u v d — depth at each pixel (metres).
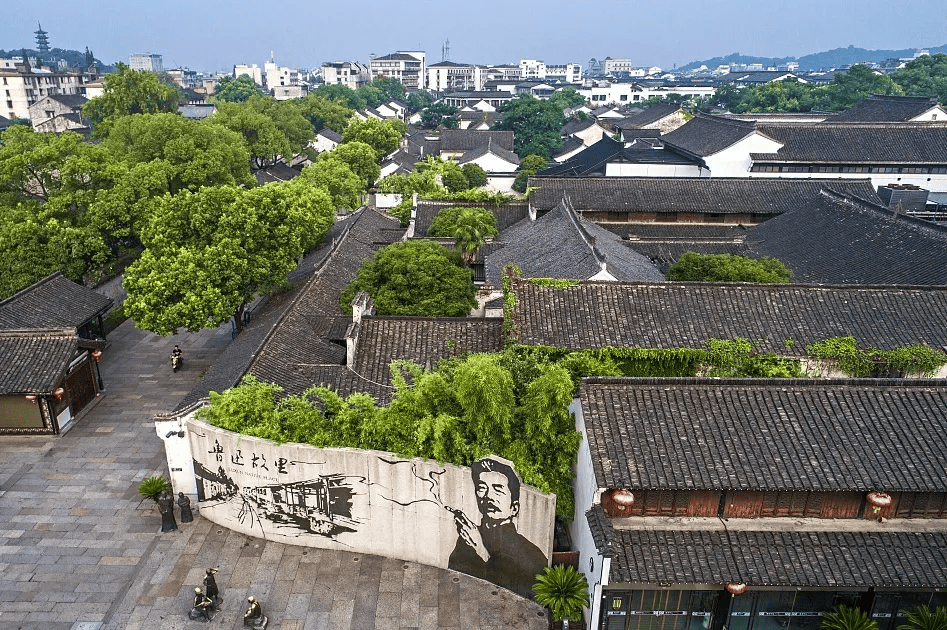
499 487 23.53
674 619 21.55
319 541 26.78
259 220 41.00
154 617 23.41
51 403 34.59
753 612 21.39
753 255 50.16
